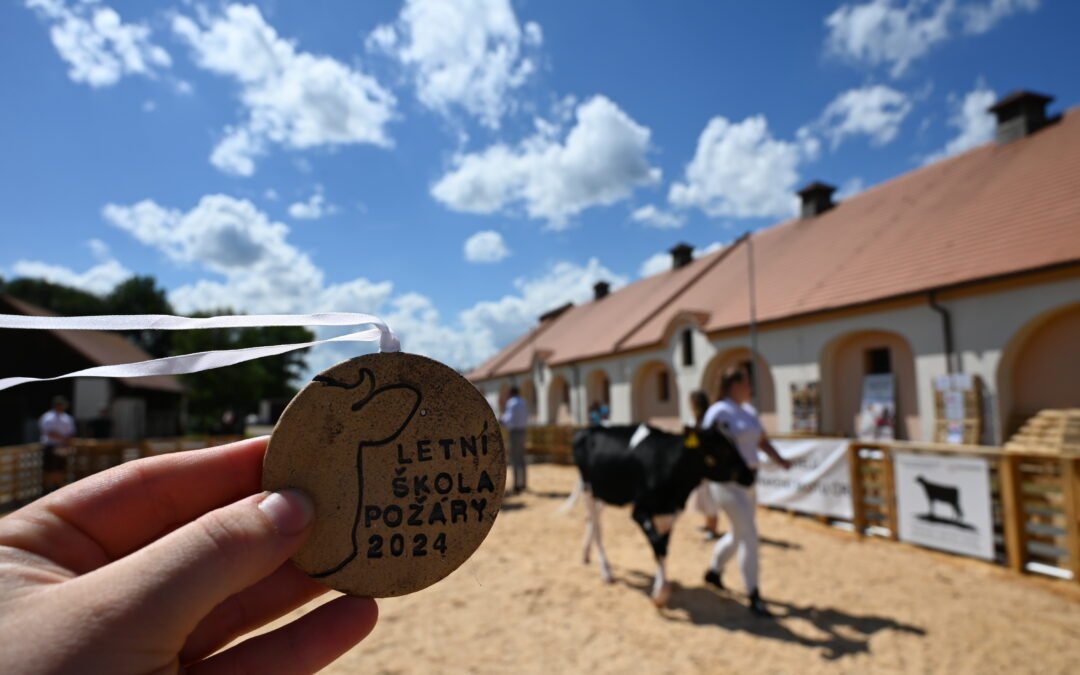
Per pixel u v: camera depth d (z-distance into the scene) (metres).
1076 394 9.77
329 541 1.07
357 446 1.10
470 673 3.98
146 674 0.80
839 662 4.09
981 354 10.70
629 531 8.07
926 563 6.32
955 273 11.27
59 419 12.74
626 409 21.66
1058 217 10.59
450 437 1.14
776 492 8.75
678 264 27.81
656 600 5.02
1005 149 14.40
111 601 0.80
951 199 14.20
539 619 4.90
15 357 20.17
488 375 36.53
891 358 12.75
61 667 0.75
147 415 29.94
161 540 0.88
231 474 1.16
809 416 13.93
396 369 1.14
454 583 5.83
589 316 32.78
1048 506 5.63
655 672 3.97
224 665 0.99
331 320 1.10
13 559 0.90
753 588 4.97
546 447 17.06
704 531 7.97
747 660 4.13
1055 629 4.58
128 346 33.00
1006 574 5.80
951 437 10.98
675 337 18.70
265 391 45.81
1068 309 9.78
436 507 1.12
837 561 6.44
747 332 15.76
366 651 4.31
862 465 7.47
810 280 15.48
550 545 7.34
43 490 12.77
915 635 4.50
